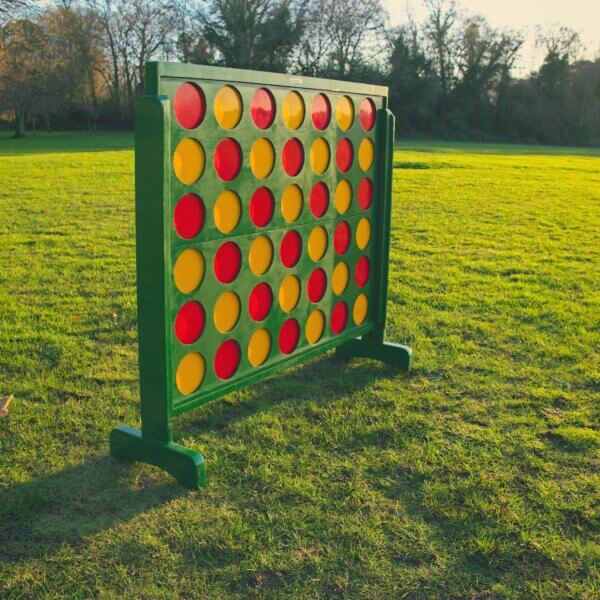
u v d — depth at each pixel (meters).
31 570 2.60
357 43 55.19
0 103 46.03
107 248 8.54
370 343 4.80
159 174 2.89
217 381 3.54
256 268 3.65
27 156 24.03
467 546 2.76
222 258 3.40
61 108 52.91
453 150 35.50
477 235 10.04
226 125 3.23
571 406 4.13
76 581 2.54
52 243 8.77
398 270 7.70
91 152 26.92
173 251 3.07
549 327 5.66
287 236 3.86
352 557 2.69
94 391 4.24
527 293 6.70
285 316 3.96
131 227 10.04
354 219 4.46
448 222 11.14
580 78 60.50
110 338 5.21
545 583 2.56
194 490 3.15
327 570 2.61
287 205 3.80
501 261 8.25
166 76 2.86
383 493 3.14
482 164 24.22
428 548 2.74
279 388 4.34
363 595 2.48
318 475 3.29
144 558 2.67
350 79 55.00
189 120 3.02
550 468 3.38
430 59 58.09
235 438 3.64
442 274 7.52
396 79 54.94
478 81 58.75
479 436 3.70
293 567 2.62
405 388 4.37
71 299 6.23
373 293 4.81
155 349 3.15
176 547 2.74
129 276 7.14
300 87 3.69
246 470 3.30
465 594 2.50
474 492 3.14
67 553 2.69
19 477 3.23
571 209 12.90
